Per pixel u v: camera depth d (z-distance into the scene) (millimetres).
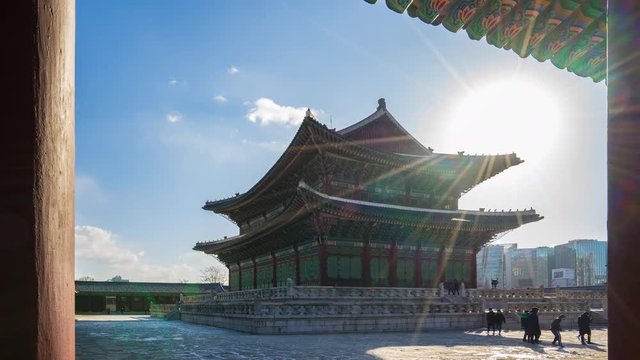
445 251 61969
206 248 86938
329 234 54500
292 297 43312
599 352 28281
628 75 3279
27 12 2414
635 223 3139
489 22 7188
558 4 7098
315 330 40531
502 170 66125
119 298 116375
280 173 64375
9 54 2375
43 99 2441
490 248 184500
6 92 2355
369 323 42250
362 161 57906
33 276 2312
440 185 65812
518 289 57469
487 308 52969
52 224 2439
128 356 27625
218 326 54344
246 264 79250
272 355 26406
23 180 2326
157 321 75750
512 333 42031
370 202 58781
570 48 7723
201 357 26234
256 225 82062
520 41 7543
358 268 55844
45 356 2361
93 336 43344
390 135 64938
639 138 3178
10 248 2275
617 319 3189
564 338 37562
